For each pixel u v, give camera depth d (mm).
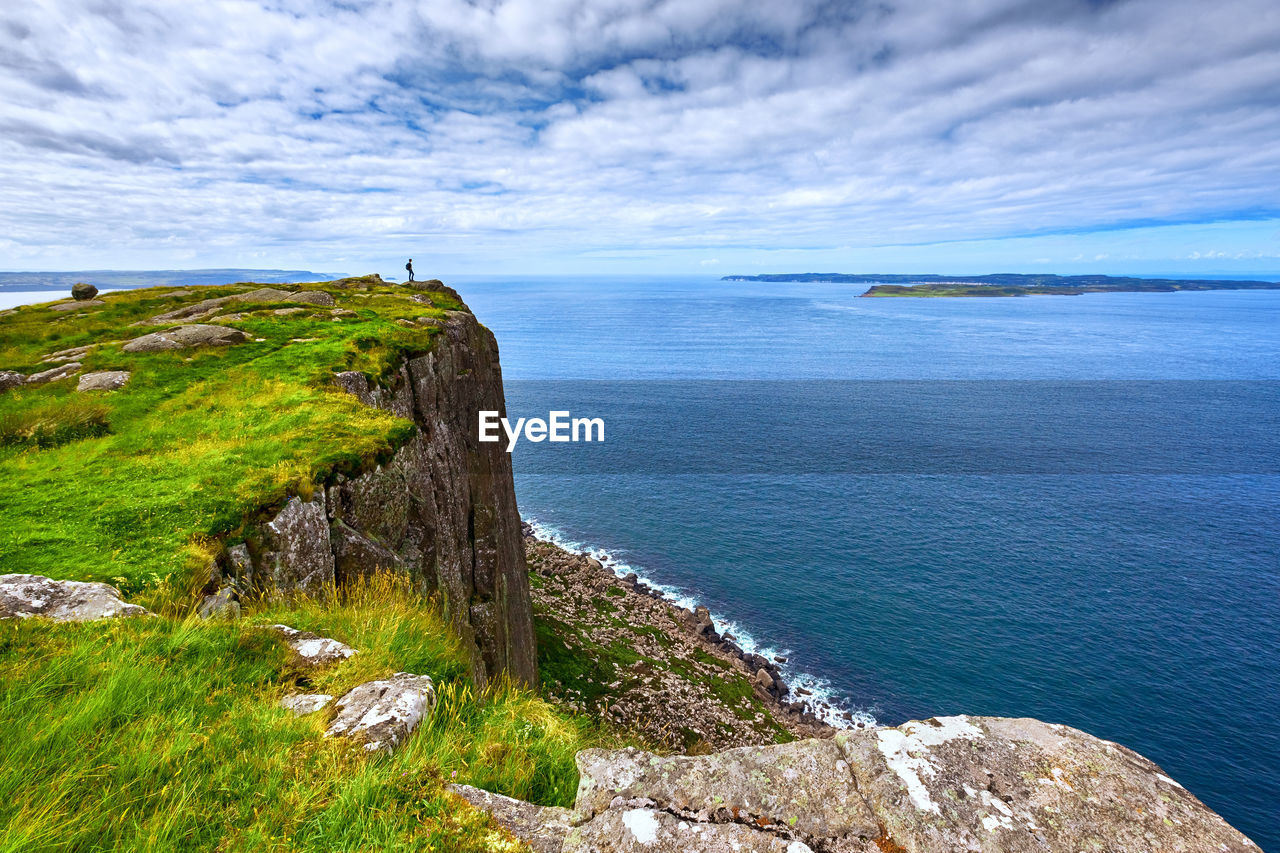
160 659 6543
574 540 85875
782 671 57656
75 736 4992
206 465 13672
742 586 73312
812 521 93062
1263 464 122125
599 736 8883
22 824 4070
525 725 7547
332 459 14328
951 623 66250
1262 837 42531
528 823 4766
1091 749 4539
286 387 20094
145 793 4625
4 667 5887
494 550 31016
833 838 4090
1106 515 96188
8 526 11023
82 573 9352
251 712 5875
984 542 86188
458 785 5234
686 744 41594
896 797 4188
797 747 4938
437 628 10688
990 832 3898
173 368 23266
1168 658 60656
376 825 4500
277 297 40625
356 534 13680
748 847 4094
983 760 4484
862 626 65375
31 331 30828
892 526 91500
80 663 6094
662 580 74438
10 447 16234
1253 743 50188
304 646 7898
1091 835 3854
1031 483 110625
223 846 4309
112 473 13531
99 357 24609
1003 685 56750
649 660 51688
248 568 11164
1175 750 49750
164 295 43906
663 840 4211
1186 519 94875
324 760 5191
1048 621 66750
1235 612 68562
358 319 32906
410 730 5973
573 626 55250
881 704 53812
